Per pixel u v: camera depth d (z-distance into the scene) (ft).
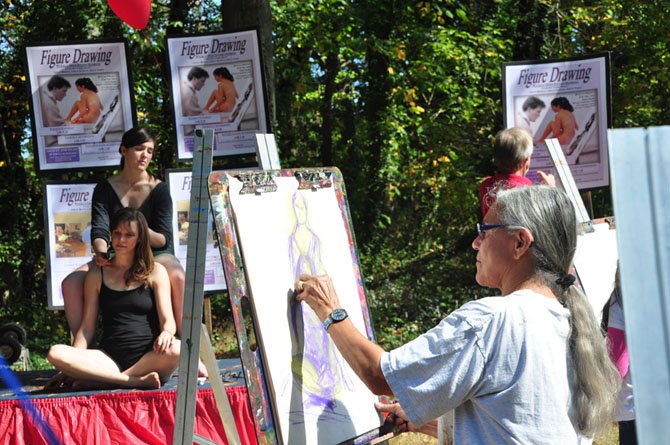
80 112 20.86
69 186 20.80
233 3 25.99
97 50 20.83
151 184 17.44
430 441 16.97
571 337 6.39
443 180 41.45
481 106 41.39
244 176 8.19
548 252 6.55
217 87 21.07
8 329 17.52
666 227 3.21
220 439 13.35
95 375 13.78
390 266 43.16
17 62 41.60
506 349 6.19
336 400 8.23
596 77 20.76
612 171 3.29
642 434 3.10
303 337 8.16
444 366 6.31
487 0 43.50
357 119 48.62
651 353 3.14
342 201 9.51
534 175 20.99
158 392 13.30
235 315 7.59
